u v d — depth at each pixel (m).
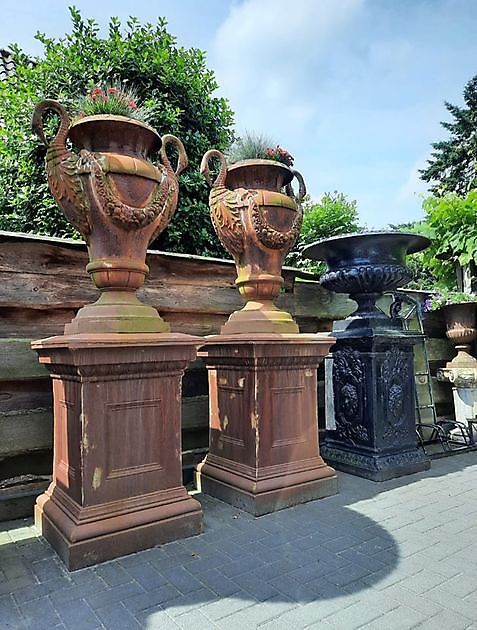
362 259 2.98
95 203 1.90
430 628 1.32
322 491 2.54
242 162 2.58
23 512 2.39
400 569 1.69
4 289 2.48
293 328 2.58
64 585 1.62
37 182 4.08
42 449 2.55
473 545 1.90
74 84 4.07
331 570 1.70
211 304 3.27
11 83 4.30
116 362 1.85
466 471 3.09
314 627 1.34
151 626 1.36
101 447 1.86
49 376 2.57
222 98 4.68
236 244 2.56
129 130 1.99
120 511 1.88
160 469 2.02
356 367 3.10
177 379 2.08
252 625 1.36
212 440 2.71
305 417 2.59
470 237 4.55
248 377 2.44
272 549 1.89
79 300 2.74
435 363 4.61
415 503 2.45
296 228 2.58
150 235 2.07
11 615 1.43
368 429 3.01
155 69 4.20
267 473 2.39
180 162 2.22
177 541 1.98
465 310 4.30
